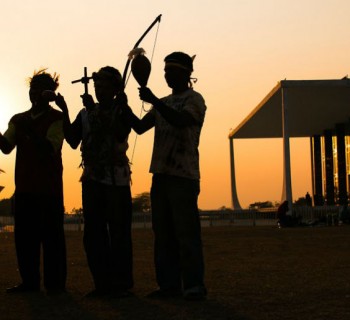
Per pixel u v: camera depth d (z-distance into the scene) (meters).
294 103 34.84
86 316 4.60
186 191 5.34
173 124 5.22
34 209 5.90
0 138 5.96
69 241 16.33
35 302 5.29
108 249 5.61
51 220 5.85
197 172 5.43
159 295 5.46
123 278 5.50
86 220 5.57
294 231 20.55
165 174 5.39
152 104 5.18
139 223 33.31
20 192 5.89
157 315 4.57
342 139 42.34
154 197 5.51
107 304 5.12
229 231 21.95
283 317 4.46
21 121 5.98
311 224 27.27
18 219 5.93
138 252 11.41
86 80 5.77
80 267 8.41
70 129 5.70
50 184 5.86
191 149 5.40
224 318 4.44
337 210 33.09
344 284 6.18
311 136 48.16
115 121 5.50
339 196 42.19
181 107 5.40
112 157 5.49
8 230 29.17
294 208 33.28
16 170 5.96
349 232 18.88
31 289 5.99
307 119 40.31
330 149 45.03
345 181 42.16
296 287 5.98
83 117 5.66
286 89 31.98
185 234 5.31
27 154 5.91
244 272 7.40
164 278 5.48
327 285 6.11
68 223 31.30
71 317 4.57
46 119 5.98
